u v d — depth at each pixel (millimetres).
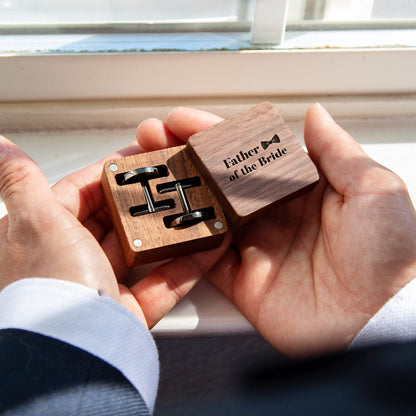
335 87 483
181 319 416
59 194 421
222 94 479
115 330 349
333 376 386
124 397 350
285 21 444
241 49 451
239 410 444
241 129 413
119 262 430
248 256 424
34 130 491
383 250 382
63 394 347
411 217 389
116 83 463
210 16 454
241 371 486
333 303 396
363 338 381
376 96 494
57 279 358
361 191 398
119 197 401
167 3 445
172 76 461
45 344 358
